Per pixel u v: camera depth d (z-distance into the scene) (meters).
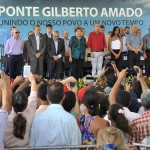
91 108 5.41
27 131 5.13
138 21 18.28
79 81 11.95
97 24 16.30
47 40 15.79
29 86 6.85
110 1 18.06
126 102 5.89
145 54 16.77
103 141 3.87
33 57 15.62
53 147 4.91
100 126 5.22
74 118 5.18
